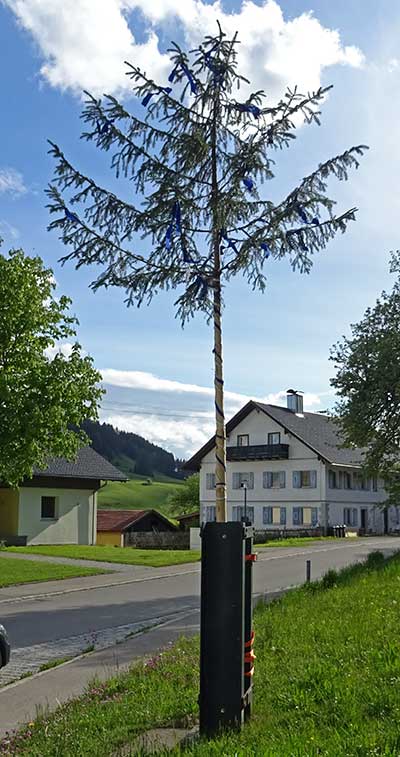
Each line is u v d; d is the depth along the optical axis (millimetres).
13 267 22562
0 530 37750
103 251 9117
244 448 59688
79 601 18547
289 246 9258
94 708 7359
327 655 8211
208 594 6137
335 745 5141
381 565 19859
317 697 6504
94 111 8938
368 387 27328
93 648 12078
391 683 6645
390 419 27500
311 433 59500
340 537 50562
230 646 6059
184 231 9227
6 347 22219
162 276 9289
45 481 38375
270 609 13172
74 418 22281
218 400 9086
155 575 24484
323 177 9227
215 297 9383
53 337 23375
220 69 9117
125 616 15969
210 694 6027
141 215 9055
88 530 40469
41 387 21844
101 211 9023
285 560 29188
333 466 56938
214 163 9344
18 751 6340
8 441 20906
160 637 12953
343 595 13852
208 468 61875
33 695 9000
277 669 7852
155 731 6336
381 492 62969
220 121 9320
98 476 40375
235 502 60969
